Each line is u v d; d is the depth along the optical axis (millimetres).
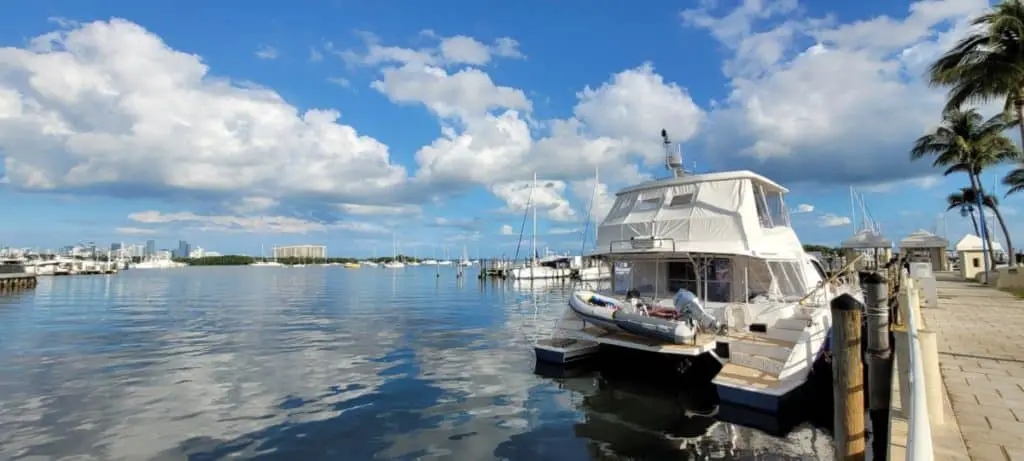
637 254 12508
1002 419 5934
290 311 29500
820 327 10477
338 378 12336
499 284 60375
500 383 11766
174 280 78250
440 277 89750
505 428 8734
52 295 44250
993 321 13508
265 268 191000
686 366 11719
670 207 13039
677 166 14273
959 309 16188
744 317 11203
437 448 7824
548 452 7672
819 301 12289
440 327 22156
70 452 7633
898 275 17734
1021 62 19156
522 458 7457
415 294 44719
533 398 10523
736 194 12203
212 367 13625
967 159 33469
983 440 5320
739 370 9938
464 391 11086
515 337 19156
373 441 8117
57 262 99750
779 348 9734
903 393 5738
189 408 9836
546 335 19688
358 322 24016
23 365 13961
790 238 13781
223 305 33781
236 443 8008
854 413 5527
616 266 14320
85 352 15945
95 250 126125
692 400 10219
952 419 5953
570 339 13422
